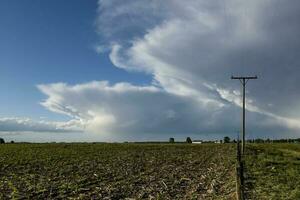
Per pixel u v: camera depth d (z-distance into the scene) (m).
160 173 42.69
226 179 35.59
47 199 26.89
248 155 68.44
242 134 72.62
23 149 96.38
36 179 37.75
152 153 83.19
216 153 81.38
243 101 72.81
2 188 31.84
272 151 85.81
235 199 24.61
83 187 32.31
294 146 130.38
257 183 31.97
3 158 65.75
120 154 79.31
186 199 26.34
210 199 26.02
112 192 29.48
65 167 50.44
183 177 38.28
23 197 27.45
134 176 39.91
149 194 28.55
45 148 101.62
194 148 106.94
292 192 27.33
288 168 44.50
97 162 58.72
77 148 102.31
